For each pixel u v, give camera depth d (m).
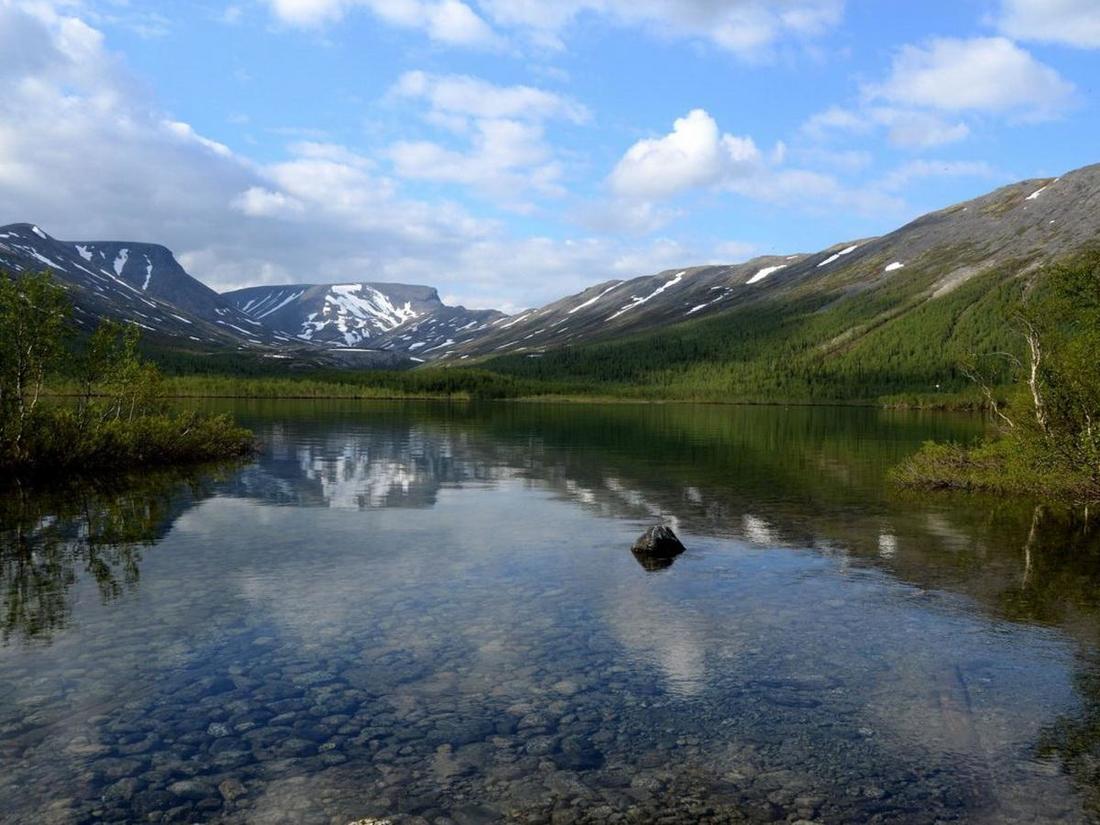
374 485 29.38
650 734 8.44
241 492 27.05
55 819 6.59
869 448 48.50
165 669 10.23
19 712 8.82
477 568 16.28
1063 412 26.34
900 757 7.96
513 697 9.41
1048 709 9.20
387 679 9.97
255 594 14.03
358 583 14.91
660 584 15.01
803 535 20.06
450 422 76.38
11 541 18.50
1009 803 7.06
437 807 6.89
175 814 6.71
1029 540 19.44
